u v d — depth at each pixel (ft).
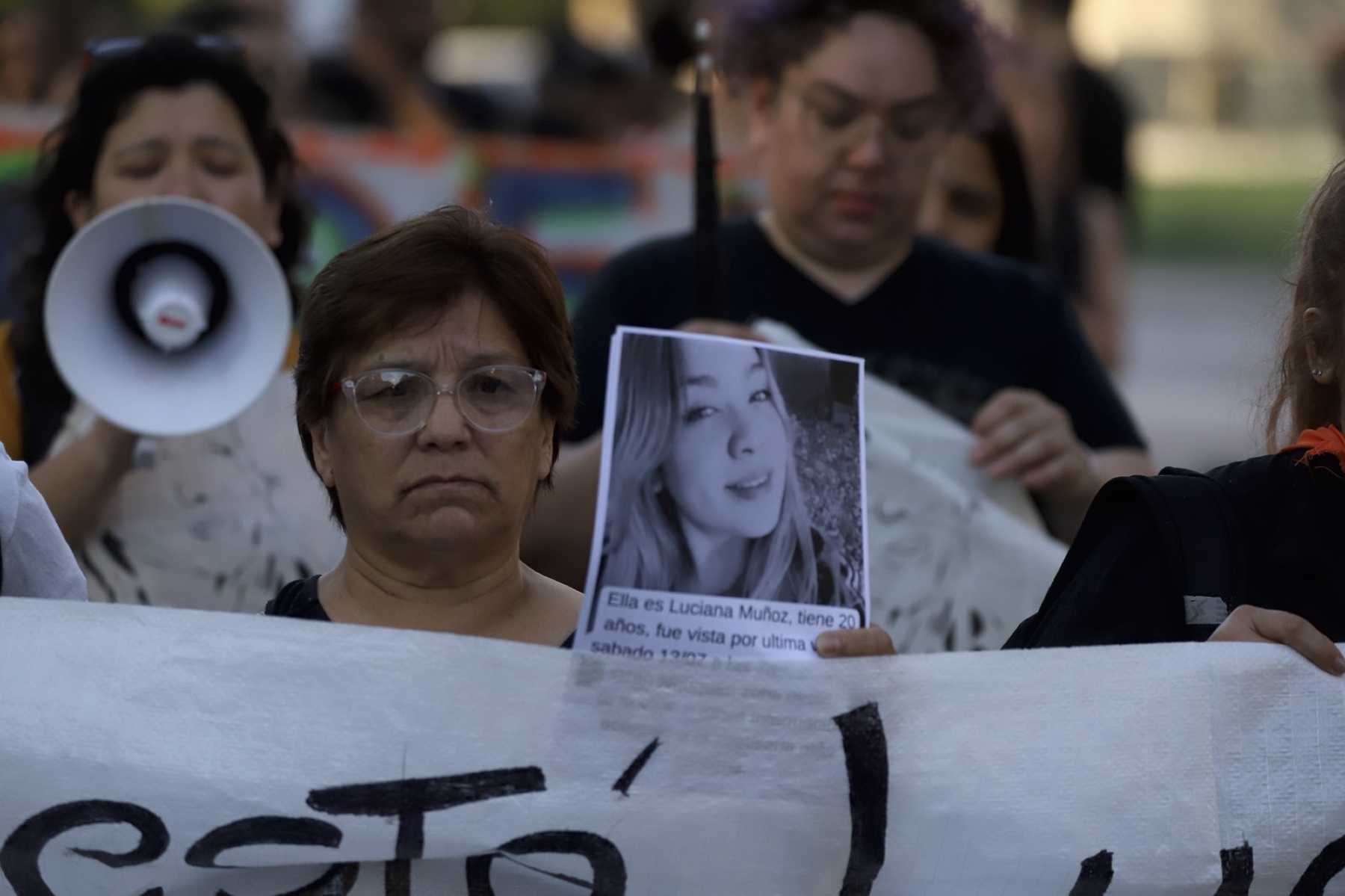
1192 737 25.64
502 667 25.05
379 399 24.63
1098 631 26.48
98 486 35.96
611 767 25.08
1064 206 70.33
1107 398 43.57
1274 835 25.58
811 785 25.29
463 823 24.97
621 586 25.09
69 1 81.66
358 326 24.66
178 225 35.60
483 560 25.61
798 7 40.81
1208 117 257.14
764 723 25.22
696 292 40.24
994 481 40.45
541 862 25.08
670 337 25.54
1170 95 257.96
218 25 74.38
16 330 37.99
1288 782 25.64
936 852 25.44
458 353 24.67
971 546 39.65
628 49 90.38
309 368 25.31
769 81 41.63
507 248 25.16
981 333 42.34
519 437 24.85
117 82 38.04
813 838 25.31
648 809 25.12
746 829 25.21
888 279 42.06
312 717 25.02
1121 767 25.61
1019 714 25.63
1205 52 258.98
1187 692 25.70
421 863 25.22
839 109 40.40
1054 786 25.52
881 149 40.50
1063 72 70.64
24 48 80.28
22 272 38.65
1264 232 191.62
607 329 41.27
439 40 103.19
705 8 44.21
